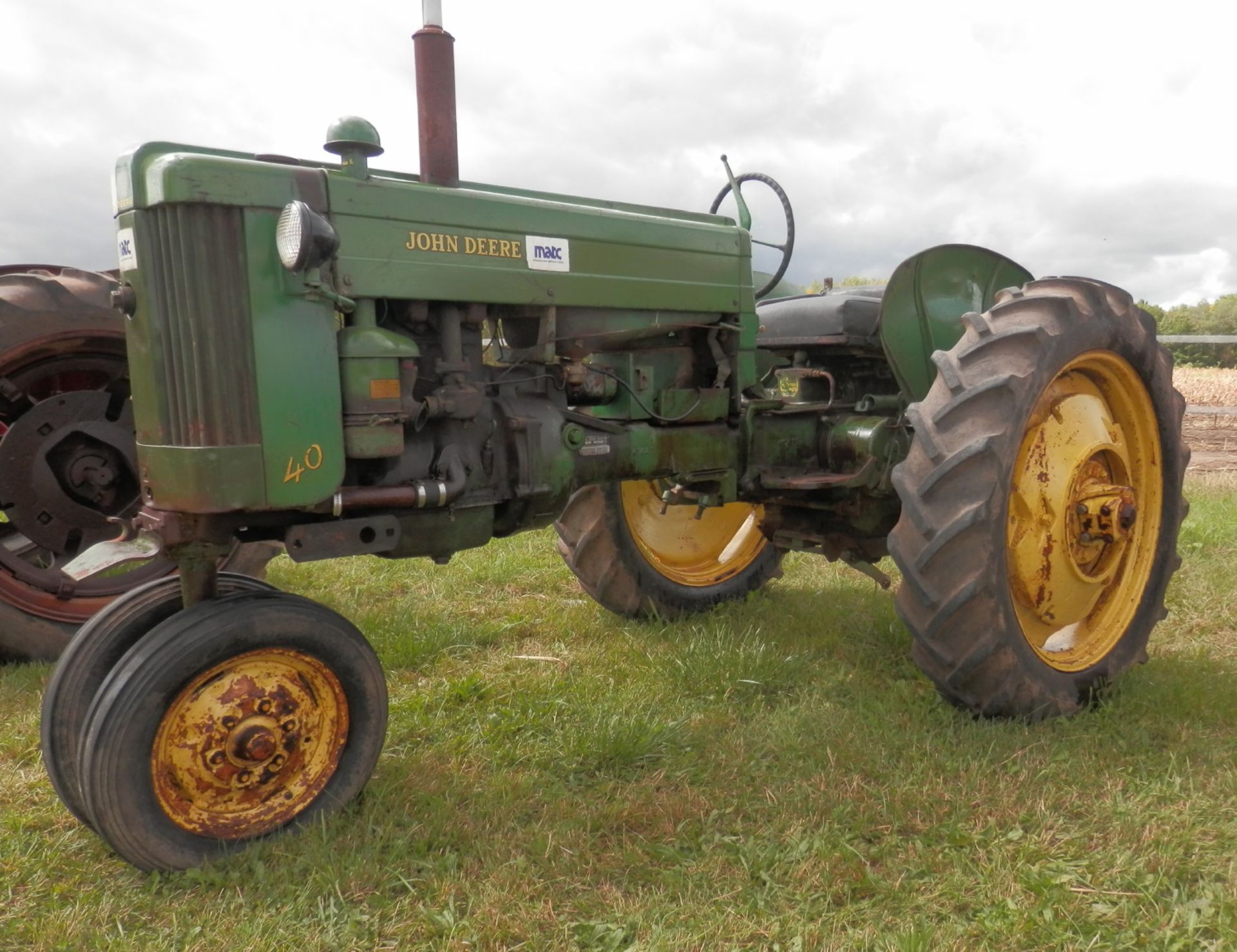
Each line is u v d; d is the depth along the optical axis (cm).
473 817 246
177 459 226
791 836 233
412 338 275
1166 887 209
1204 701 308
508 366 302
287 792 238
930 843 230
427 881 219
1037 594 306
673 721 304
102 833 215
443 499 263
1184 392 1881
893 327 348
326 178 241
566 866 223
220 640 221
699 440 349
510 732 302
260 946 195
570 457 298
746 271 359
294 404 231
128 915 208
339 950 196
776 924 199
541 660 376
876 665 354
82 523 406
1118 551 333
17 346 395
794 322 397
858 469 369
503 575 503
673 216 351
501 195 289
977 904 205
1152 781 257
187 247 220
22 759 296
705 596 439
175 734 221
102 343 416
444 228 266
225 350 224
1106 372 326
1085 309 303
